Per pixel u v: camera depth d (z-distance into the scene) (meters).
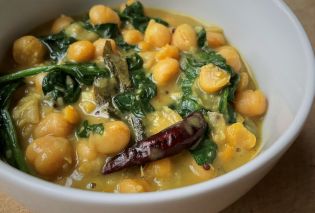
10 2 0.17
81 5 0.18
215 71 0.15
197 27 0.18
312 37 0.19
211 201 0.12
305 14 0.20
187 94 0.15
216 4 0.18
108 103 0.15
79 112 0.15
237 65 0.17
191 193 0.11
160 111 0.15
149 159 0.13
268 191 0.15
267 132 0.15
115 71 0.16
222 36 0.18
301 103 0.13
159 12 0.19
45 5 0.18
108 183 0.14
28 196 0.11
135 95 0.15
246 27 0.17
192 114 0.14
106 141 0.14
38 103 0.15
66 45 0.17
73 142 0.14
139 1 0.19
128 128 0.14
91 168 0.14
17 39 0.17
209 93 0.15
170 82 0.16
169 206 0.11
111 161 0.14
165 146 0.13
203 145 0.14
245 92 0.16
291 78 0.15
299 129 0.12
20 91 0.16
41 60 0.17
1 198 0.14
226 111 0.15
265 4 0.16
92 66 0.16
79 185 0.14
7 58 0.17
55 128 0.14
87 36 0.17
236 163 0.14
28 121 0.15
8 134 0.14
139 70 0.16
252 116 0.16
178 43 0.17
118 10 0.19
